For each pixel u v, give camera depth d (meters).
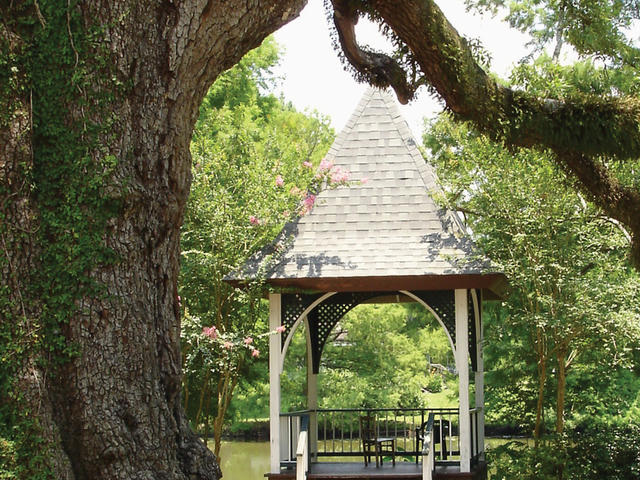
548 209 11.10
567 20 11.41
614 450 11.12
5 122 4.32
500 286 10.92
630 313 10.02
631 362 11.98
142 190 4.58
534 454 10.98
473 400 17.08
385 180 11.31
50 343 4.34
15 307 4.27
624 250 11.48
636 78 11.21
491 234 12.03
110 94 4.53
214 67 4.97
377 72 7.48
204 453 4.78
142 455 4.44
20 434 4.18
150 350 4.59
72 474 4.28
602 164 8.83
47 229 4.42
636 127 7.64
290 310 10.80
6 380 4.21
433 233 10.68
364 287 10.30
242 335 11.23
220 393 12.70
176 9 4.68
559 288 10.66
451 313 10.61
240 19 4.90
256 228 12.22
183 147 4.84
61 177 4.45
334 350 19.64
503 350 13.53
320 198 11.23
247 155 13.91
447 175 12.41
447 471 10.51
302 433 10.23
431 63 6.97
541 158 11.07
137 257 4.59
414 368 19.94
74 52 4.49
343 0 6.79
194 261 11.59
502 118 7.46
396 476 10.52
